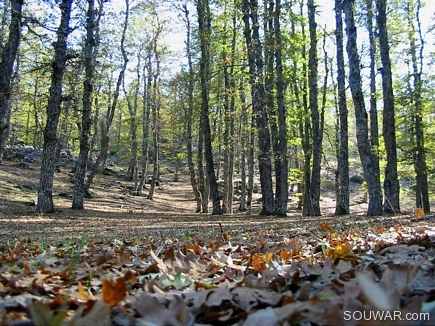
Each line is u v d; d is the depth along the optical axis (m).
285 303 1.51
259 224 11.88
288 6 19.33
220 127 27.44
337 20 18.27
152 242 5.82
